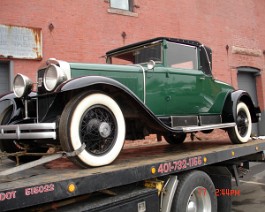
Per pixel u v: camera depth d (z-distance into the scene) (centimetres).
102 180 270
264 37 1334
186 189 345
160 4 998
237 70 1220
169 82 444
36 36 754
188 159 362
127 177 291
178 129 414
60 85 300
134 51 488
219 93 523
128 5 949
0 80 731
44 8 779
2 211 208
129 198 298
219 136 1042
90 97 311
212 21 1144
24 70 738
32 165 282
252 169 819
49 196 232
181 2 1053
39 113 357
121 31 908
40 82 355
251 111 577
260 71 1301
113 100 331
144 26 957
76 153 295
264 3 1348
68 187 245
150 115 369
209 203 377
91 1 856
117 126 331
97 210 272
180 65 475
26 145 373
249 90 1294
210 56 527
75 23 825
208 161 391
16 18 739
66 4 813
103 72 379
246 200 554
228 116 528
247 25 1268
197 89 483
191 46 495
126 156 409
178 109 458
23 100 375
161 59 452
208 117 504
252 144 513
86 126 310
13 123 370
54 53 787
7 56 713
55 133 304
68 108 299
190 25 1073
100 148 320
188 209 358
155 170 320
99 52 862
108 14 886
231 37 1203
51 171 301
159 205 333
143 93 413
